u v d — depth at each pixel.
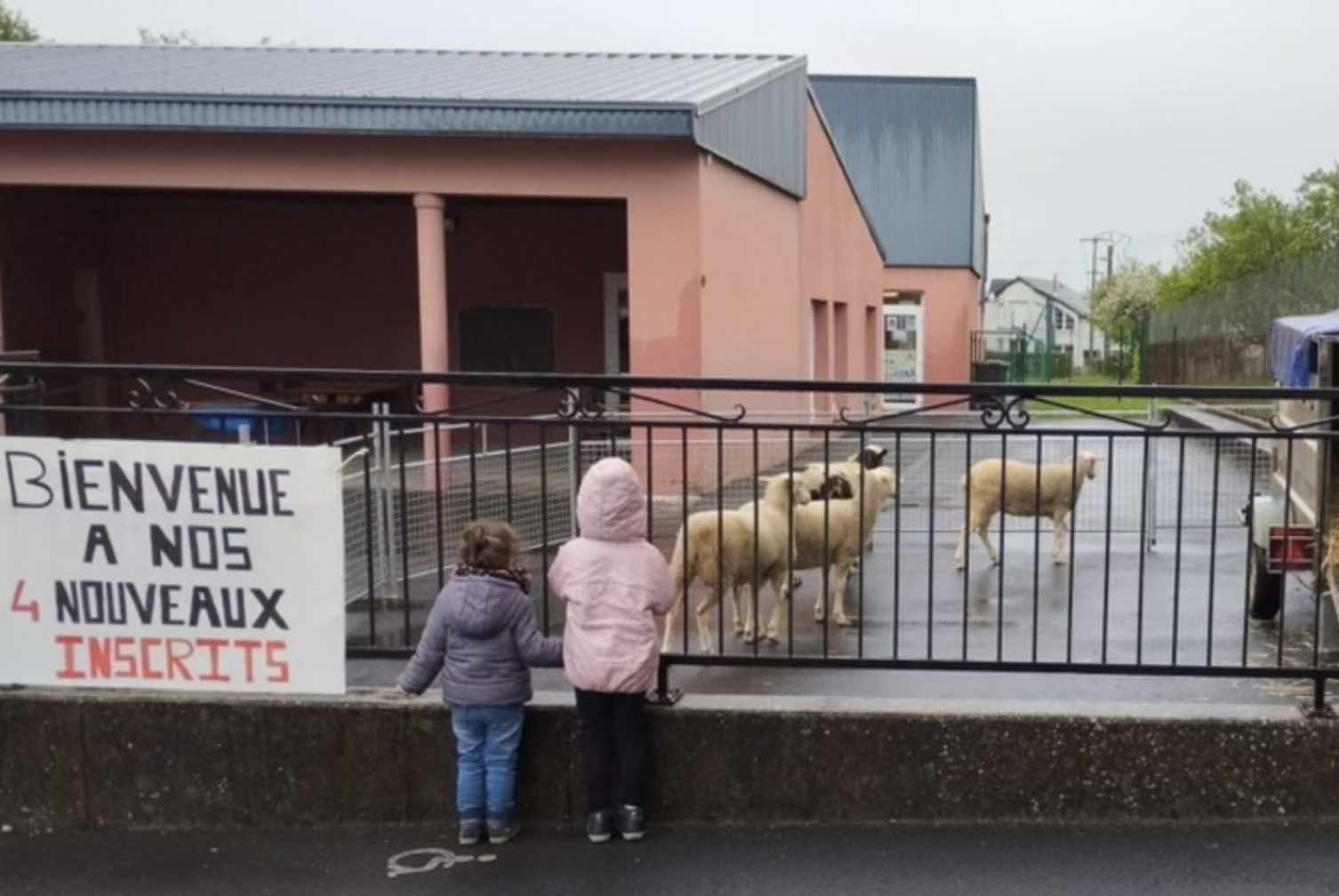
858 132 32.94
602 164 10.94
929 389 4.31
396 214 15.15
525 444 14.52
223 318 15.45
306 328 15.39
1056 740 4.07
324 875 3.84
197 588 4.24
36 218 14.23
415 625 6.41
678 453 10.59
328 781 4.23
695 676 5.39
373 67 13.85
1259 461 9.65
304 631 4.23
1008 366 36.25
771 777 4.14
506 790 4.01
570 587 3.94
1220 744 4.04
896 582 4.49
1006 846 3.93
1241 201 34.84
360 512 7.05
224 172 11.05
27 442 4.22
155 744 4.25
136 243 15.41
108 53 14.99
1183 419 14.79
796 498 5.84
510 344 15.18
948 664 4.29
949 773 4.11
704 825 4.16
